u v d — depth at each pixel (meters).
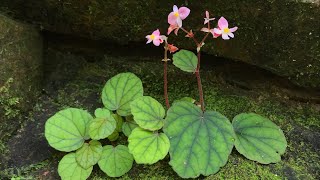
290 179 0.22
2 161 0.22
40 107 0.25
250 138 0.23
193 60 0.24
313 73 0.23
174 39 0.25
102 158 0.22
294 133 0.24
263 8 0.22
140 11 0.24
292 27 0.22
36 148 0.23
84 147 0.22
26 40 0.25
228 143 0.22
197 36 0.24
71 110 0.23
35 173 0.22
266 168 0.22
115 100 0.24
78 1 0.24
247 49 0.24
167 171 0.22
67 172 0.21
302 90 0.25
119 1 0.23
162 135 0.21
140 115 0.22
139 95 0.24
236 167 0.22
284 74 0.24
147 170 0.22
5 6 0.25
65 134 0.22
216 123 0.22
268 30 0.23
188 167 0.21
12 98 0.23
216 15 0.23
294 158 0.23
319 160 0.23
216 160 0.21
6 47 0.23
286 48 0.23
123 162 0.22
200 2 0.23
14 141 0.23
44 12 0.25
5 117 0.23
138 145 0.21
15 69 0.24
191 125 0.22
